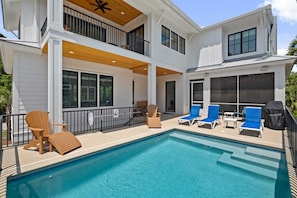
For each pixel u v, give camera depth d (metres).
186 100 11.97
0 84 13.91
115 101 9.21
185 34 11.78
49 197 2.97
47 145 4.80
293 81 20.69
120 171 3.99
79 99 7.56
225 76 10.16
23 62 5.83
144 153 5.15
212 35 11.09
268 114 7.20
